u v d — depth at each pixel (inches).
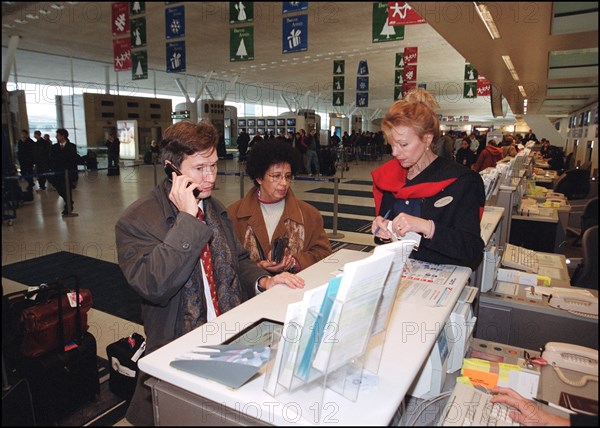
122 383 78.4
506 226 127.4
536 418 41.4
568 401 47.3
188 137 51.0
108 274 150.9
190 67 607.2
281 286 55.2
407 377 34.3
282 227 80.2
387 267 31.6
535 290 80.8
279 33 386.6
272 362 33.1
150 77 646.5
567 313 73.3
